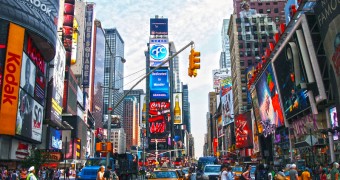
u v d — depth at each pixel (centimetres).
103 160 3344
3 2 4691
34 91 5647
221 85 16925
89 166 3272
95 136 17000
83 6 15775
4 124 4409
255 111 7575
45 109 7125
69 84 10238
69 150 10056
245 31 12731
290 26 4538
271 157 7231
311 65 3812
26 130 5119
